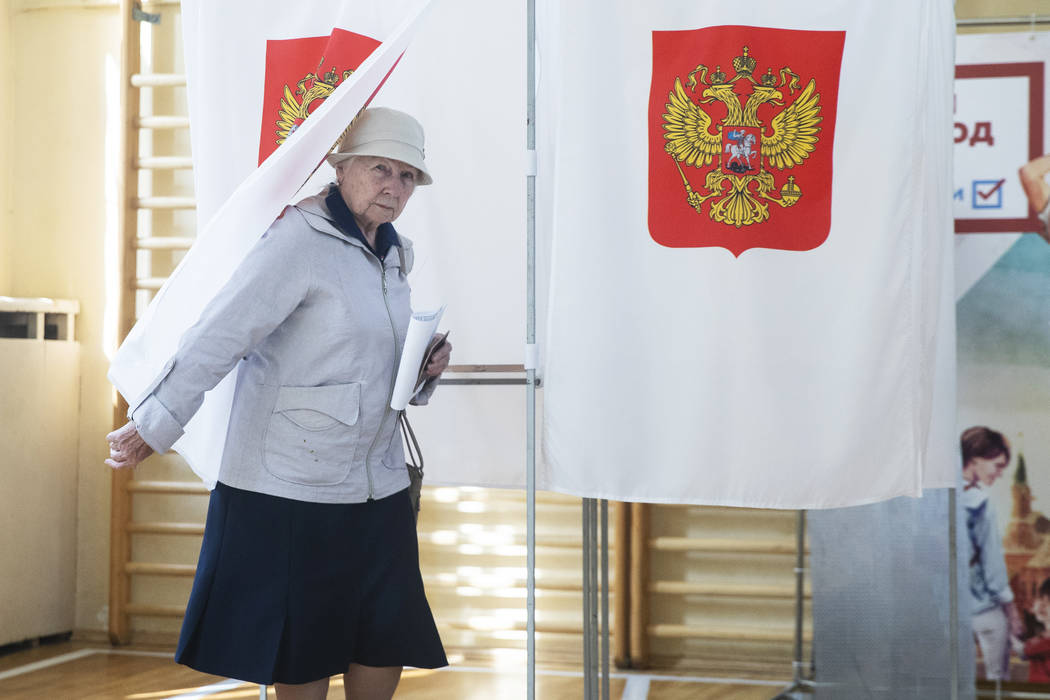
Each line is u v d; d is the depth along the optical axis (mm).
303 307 2689
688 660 5160
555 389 3107
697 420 3025
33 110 5770
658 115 3049
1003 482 4715
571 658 5242
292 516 2625
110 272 5691
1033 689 4715
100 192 5703
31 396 5367
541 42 3387
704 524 5184
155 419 2506
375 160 2791
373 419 2744
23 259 5758
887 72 3008
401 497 2916
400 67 3668
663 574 5230
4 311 5391
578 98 3061
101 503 5676
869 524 4328
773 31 3029
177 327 2844
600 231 3064
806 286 3025
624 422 3062
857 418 2998
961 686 4207
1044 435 4672
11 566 5262
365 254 2820
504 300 3625
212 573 2650
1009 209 4703
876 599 4316
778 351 3014
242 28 3418
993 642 4723
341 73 3314
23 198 5766
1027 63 4676
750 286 3010
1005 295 4711
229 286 2592
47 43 5758
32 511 5387
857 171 3020
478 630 5340
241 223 2809
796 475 3006
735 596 5098
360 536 2754
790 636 4977
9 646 5445
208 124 3412
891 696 4281
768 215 3021
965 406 4746
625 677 4996
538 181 3502
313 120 2705
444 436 3689
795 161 3025
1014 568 4703
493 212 3627
